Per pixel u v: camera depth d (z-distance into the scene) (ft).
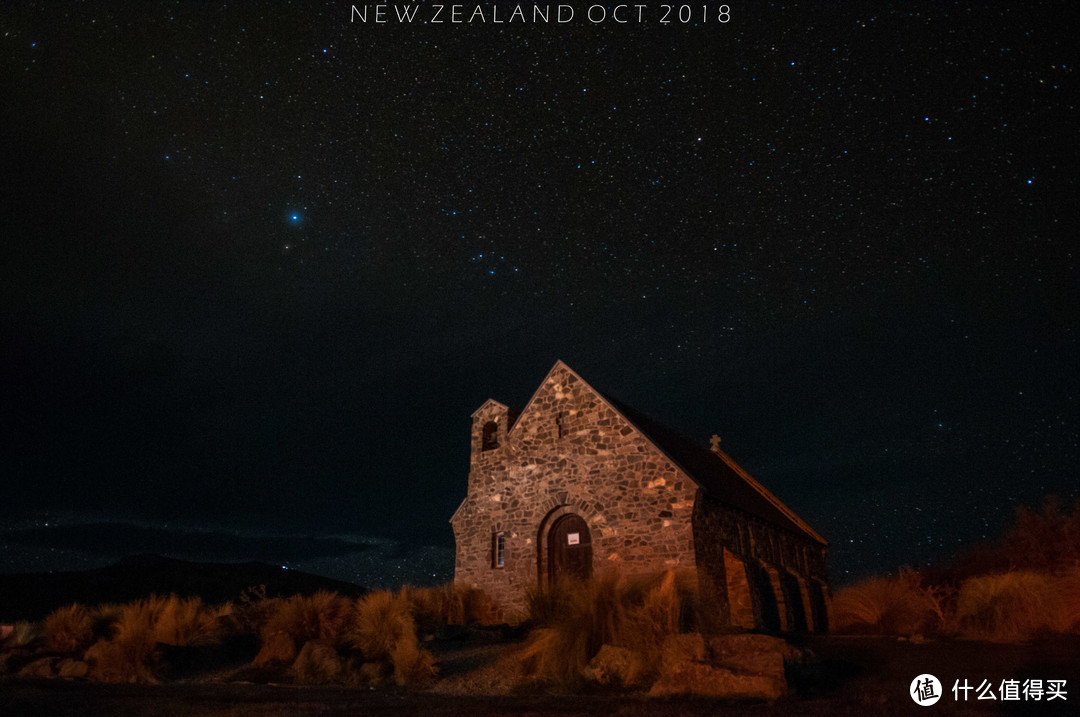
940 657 40.47
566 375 74.38
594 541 66.69
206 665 48.34
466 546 75.25
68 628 51.62
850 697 31.71
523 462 74.08
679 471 64.64
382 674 41.86
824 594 86.28
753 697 32.22
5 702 32.22
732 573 67.21
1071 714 28.27
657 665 37.37
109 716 29.22
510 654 43.73
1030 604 48.16
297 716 28.68
